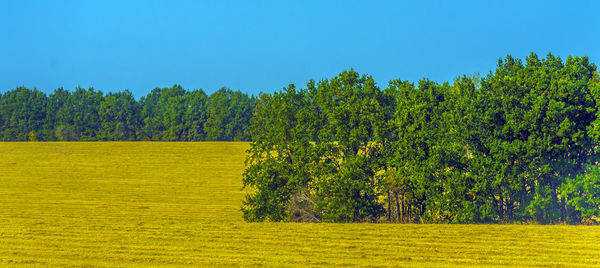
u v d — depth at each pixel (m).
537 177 31.08
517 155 30.41
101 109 129.38
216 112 121.25
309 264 20.25
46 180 58.25
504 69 33.16
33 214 40.75
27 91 133.00
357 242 23.88
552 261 20.00
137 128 129.38
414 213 32.81
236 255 21.81
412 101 33.59
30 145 85.25
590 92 29.97
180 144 84.81
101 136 127.06
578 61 31.81
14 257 21.91
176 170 63.44
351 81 35.72
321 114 36.12
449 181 30.81
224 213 41.12
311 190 35.47
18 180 58.28
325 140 34.66
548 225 27.56
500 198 32.00
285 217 34.41
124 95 133.75
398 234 25.55
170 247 23.39
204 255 21.92
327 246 23.23
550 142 30.05
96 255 22.09
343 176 32.44
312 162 34.12
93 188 53.44
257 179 34.84
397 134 34.53
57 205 44.91
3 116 132.00
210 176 59.31
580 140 29.73
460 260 20.52
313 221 34.41
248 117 121.00
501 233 25.20
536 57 33.12
